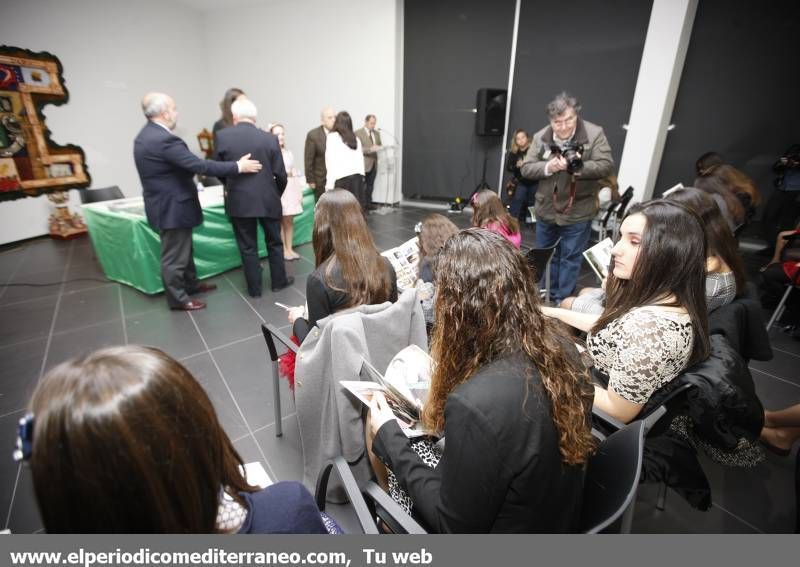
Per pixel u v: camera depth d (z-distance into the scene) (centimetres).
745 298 131
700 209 131
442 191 578
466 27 489
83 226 458
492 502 60
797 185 325
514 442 58
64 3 445
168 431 39
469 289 67
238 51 623
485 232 72
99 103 491
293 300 293
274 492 52
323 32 560
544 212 262
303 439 129
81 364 39
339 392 109
